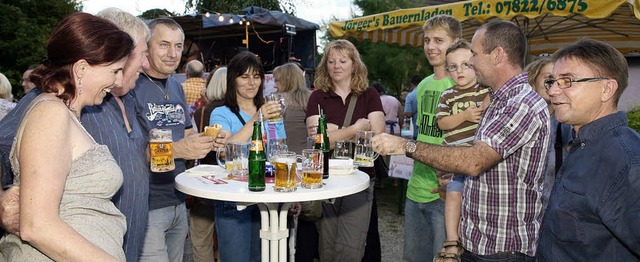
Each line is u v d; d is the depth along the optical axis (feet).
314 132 10.80
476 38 7.00
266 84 21.59
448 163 6.41
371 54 40.91
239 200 6.12
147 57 8.07
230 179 7.37
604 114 5.35
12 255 4.73
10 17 49.26
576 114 5.39
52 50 4.74
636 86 27.55
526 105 6.32
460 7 16.87
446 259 7.77
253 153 6.36
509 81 6.65
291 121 12.92
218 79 11.92
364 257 12.30
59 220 4.31
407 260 10.67
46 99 4.60
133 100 7.55
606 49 5.32
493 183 6.66
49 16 54.34
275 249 7.46
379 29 20.10
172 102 8.79
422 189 9.98
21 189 4.24
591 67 5.26
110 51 4.87
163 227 8.32
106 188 4.99
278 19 29.58
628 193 4.66
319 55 43.62
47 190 4.24
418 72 40.16
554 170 8.57
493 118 6.54
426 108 10.71
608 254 4.94
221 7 44.70
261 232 7.52
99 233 4.89
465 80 9.43
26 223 4.15
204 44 34.47
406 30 21.62
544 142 6.53
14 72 48.19
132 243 6.49
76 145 4.79
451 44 9.81
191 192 6.55
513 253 6.66
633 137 4.97
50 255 4.28
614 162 4.84
